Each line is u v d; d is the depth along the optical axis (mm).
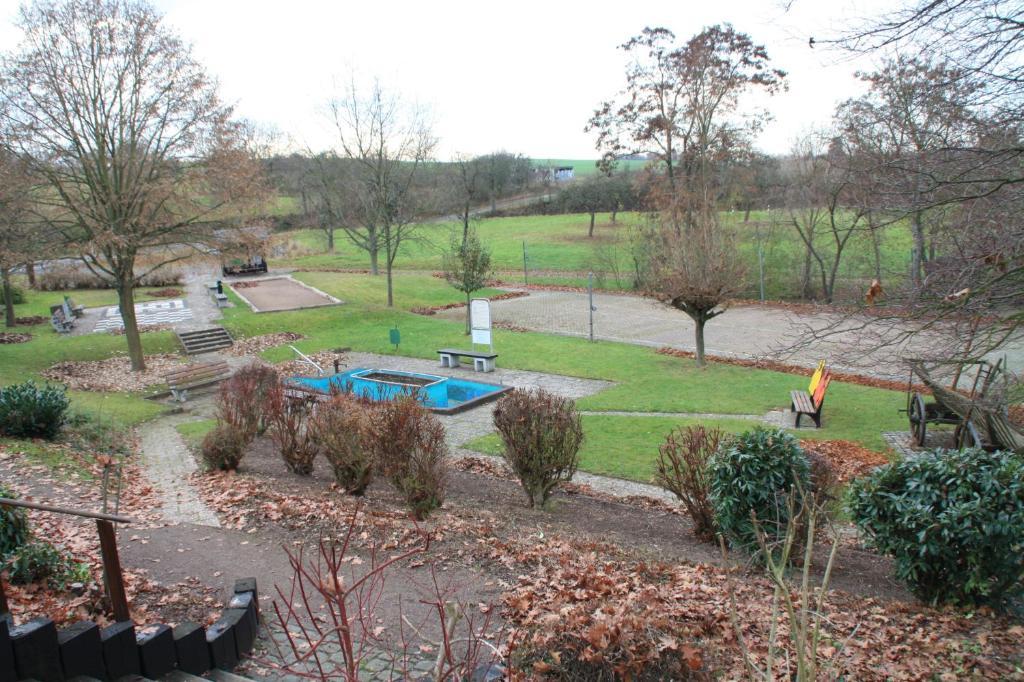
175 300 35844
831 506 7938
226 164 22156
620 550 7695
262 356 25625
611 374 21266
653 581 6570
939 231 9758
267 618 5902
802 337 9172
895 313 9453
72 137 19984
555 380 20906
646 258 34906
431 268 51031
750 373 20844
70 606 5496
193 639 4734
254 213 24156
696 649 4715
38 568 5883
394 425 8672
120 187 21422
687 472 8844
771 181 39125
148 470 12312
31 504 4312
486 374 21984
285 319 30828
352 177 37250
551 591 6086
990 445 11047
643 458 13227
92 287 40125
